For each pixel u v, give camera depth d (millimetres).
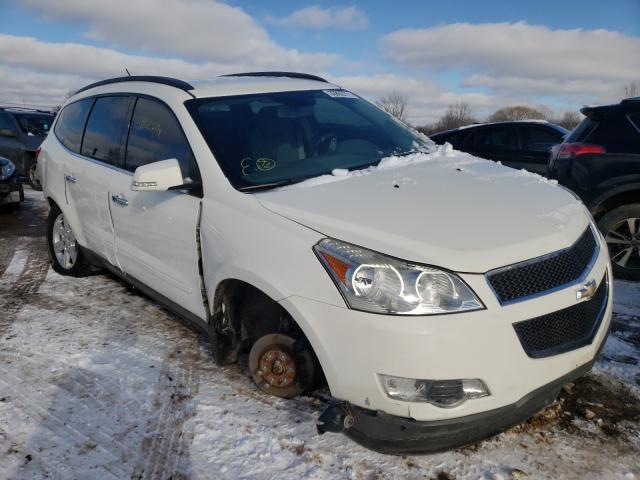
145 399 2951
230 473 2379
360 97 4152
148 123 3602
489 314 2086
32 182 11539
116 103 4117
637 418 2674
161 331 3789
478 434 2258
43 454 2537
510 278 2164
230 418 2748
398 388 2143
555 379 2242
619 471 2326
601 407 2766
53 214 5129
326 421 2336
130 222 3625
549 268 2258
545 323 2209
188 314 3287
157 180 2861
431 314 2086
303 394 2869
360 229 2309
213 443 2574
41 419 2805
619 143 4645
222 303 2912
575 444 2496
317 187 2779
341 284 2223
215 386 3045
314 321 2295
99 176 4039
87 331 3822
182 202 3088
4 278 5086
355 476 2326
